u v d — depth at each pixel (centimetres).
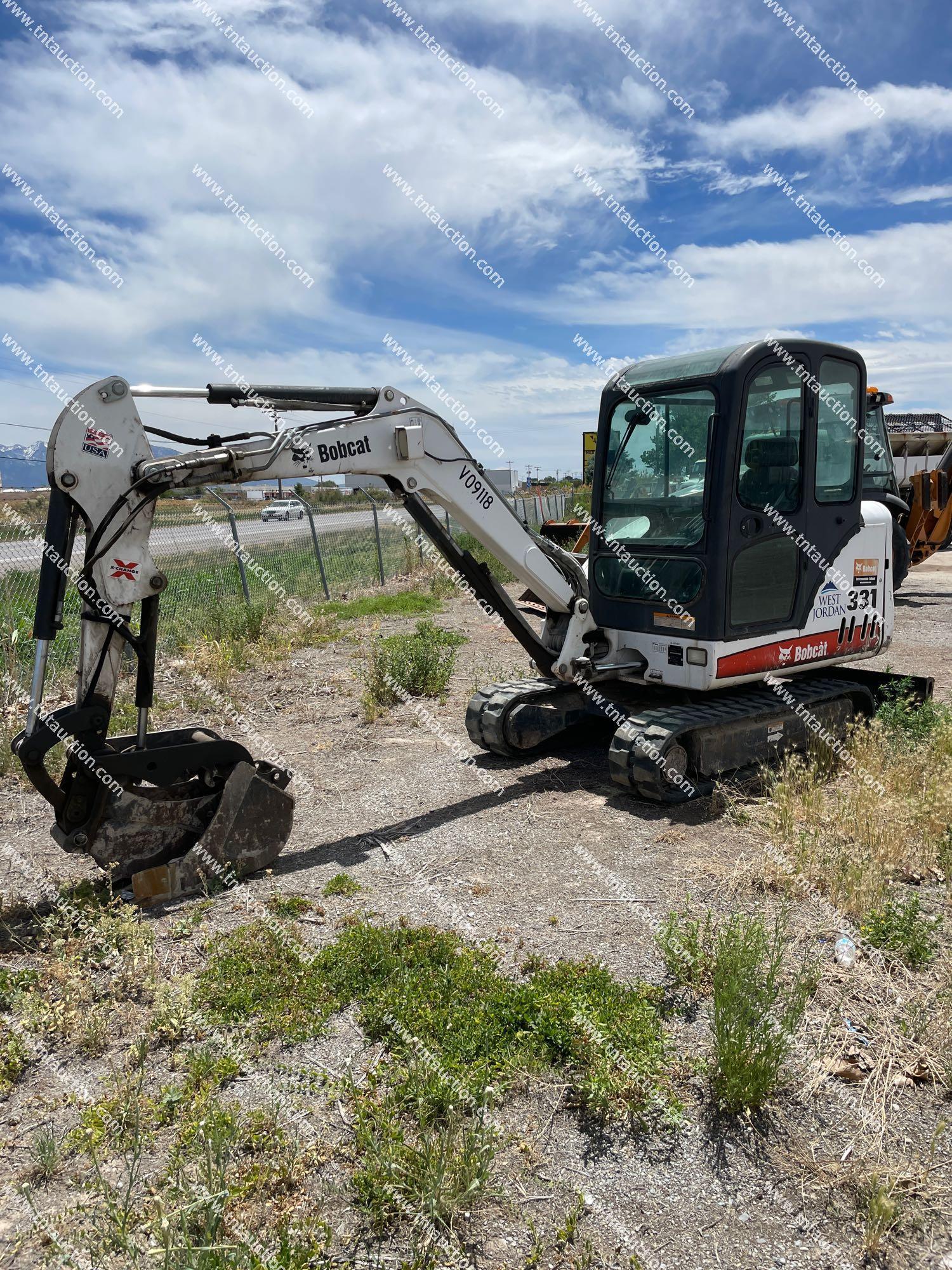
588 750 721
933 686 757
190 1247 240
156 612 463
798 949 407
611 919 441
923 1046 339
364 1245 260
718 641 582
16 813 613
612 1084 313
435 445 559
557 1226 266
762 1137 299
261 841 497
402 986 378
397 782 657
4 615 968
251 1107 315
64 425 425
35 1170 290
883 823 502
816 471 623
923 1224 263
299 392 507
